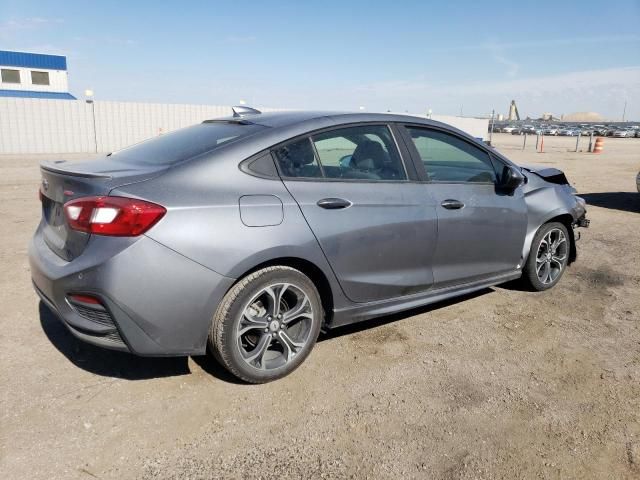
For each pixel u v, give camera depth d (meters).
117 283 2.54
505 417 2.81
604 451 2.55
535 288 4.75
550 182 4.85
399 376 3.21
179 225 2.64
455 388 3.09
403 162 3.61
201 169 2.83
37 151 22.19
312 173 3.17
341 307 3.32
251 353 2.98
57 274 2.70
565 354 3.56
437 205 3.67
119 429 2.61
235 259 2.76
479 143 4.15
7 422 2.62
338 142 3.34
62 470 2.31
